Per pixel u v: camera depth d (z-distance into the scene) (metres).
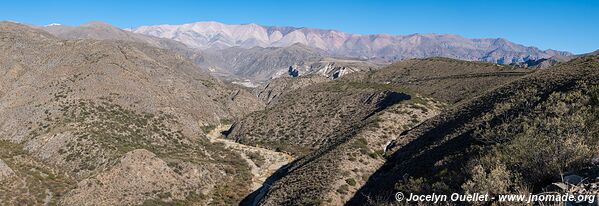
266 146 92.19
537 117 29.31
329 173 50.19
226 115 143.62
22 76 104.44
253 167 78.62
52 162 67.19
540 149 15.99
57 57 115.31
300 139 91.19
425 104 80.75
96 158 67.06
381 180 44.09
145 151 65.06
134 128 86.69
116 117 88.25
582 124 19.67
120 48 142.62
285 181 53.94
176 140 89.44
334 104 101.38
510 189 15.12
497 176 15.09
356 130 72.56
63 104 87.56
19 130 79.56
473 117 49.81
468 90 90.00
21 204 49.34
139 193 56.53
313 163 57.41
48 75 100.62
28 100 89.81
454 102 85.44
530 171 15.64
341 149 58.97
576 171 14.34
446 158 33.88
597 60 57.53
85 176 61.91
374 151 59.94
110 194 54.72
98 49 121.00
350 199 44.06
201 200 60.56
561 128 19.72
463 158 30.31
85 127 78.81
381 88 100.50
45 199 52.41
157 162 64.06
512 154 18.98
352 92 103.88
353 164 53.03
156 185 59.59
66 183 59.00
